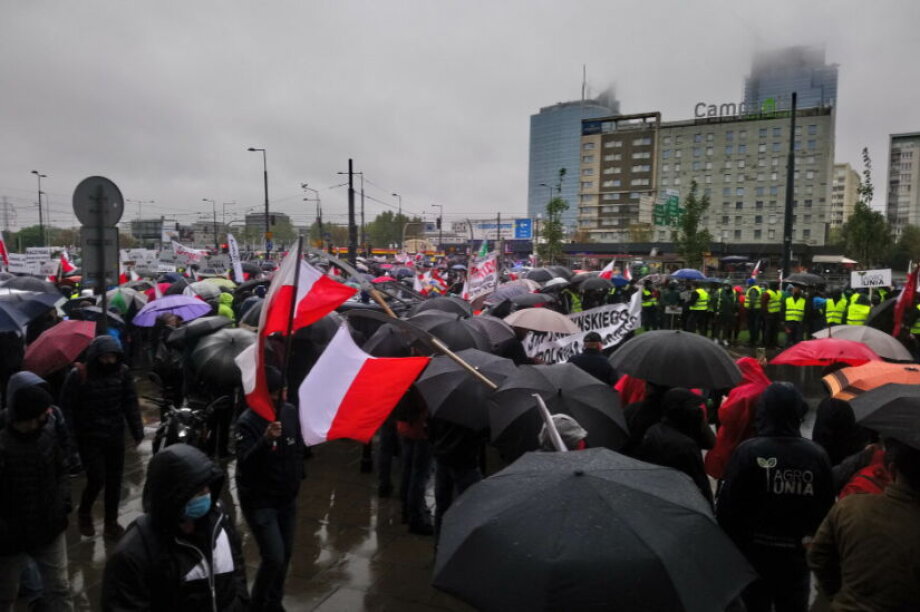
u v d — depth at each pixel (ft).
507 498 8.34
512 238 269.85
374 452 28.58
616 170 387.75
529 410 15.64
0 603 13.57
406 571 18.17
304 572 18.03
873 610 8.80
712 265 213.66
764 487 12.16
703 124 359.25
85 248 25.40
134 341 42.88
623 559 7.25
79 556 18.81
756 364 19.70
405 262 126.11
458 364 17.75
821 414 16.43
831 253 244.42
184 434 15.64
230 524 10.11
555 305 48.14
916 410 10.90
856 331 22.90
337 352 15.61
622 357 18.33
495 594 7.37
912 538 8.74
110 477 19.81
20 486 13.29
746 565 7.89
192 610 9.05
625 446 17.84
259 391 13.08
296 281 13.07
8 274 43.96
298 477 15.07
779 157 340.39
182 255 92.48
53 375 24.82
